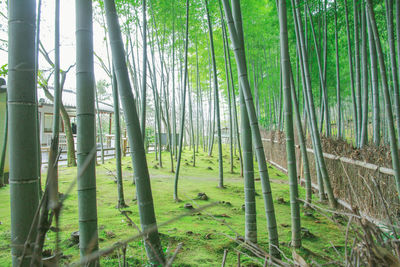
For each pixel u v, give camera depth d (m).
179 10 6.67
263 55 9.58
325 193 4.41
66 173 6.09
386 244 0.95
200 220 3.06
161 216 3.17
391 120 2.50
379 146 3.26
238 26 2.16
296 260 1.05
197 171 6.77
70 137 7.45
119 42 1.74
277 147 7.88
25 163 1.07
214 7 6.85
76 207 3.37
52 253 1.93
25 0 1.10
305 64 4.06
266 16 7.96
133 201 3.86
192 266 1.94
